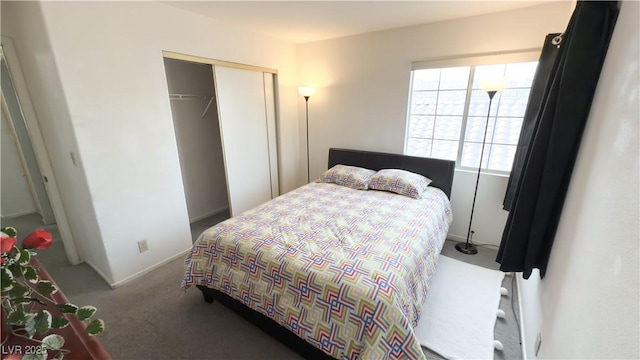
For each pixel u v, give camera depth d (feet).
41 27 5.63
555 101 4.28
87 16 6.10
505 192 8.87
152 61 7.45
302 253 5.29
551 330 3.89
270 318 5.27
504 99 8.63
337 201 8.39
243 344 5.62
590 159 3.55
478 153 9.43
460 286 7.36
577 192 3.87
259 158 11.71
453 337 5.74
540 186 4.58
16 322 2.44
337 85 11.60
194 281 6.24
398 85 10.16
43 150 7.48
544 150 4.47
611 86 3.23
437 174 9.64
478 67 8.82
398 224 6.66
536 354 4.43
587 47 3.76
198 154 11.79
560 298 3.78
